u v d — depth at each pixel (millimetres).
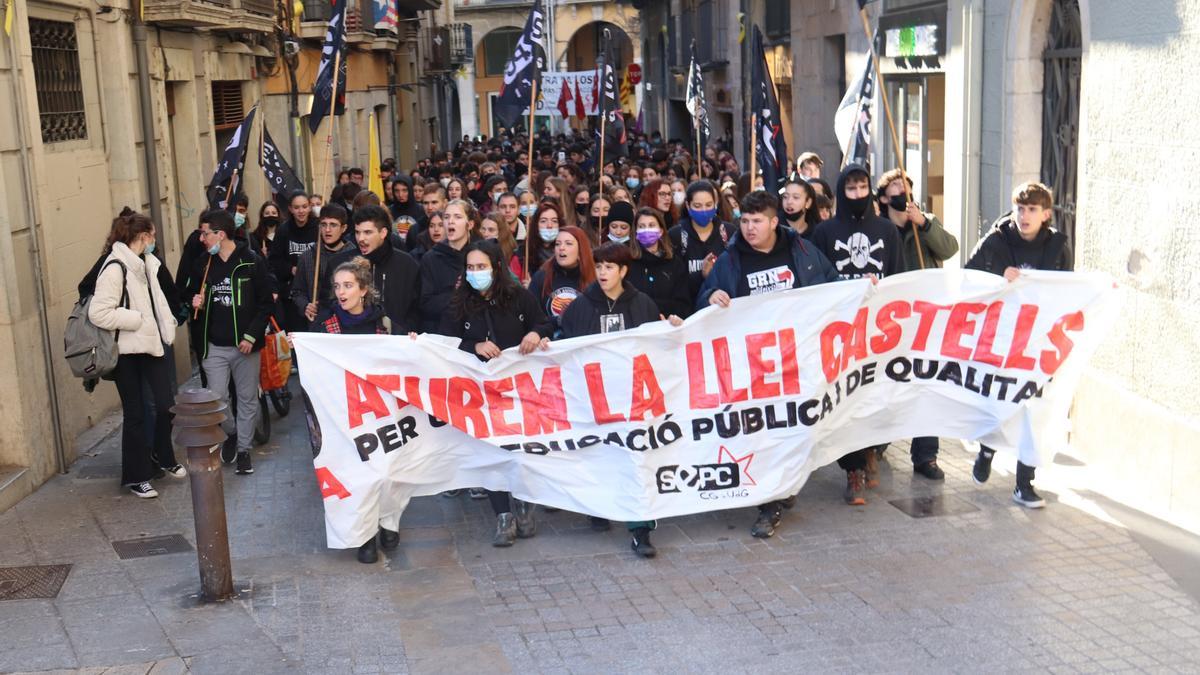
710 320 7145
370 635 6059
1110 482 8070
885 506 7699
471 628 6121
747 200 7254
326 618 6281
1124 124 7895
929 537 7121
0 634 6094
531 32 12086
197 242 9211
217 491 6469
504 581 6754
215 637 6023
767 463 7184
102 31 11430
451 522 7809
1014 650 5621
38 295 8727
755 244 7375
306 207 11234
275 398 10602
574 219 10570
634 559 7020
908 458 8703
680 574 6750
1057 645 5656
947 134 11602
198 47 15023
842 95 17797
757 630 5965
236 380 8977
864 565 6734
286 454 9508
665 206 10797
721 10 26781
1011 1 9914
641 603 6371
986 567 6633
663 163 17406
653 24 41688
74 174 10500
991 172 10656
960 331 7484
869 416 7531
